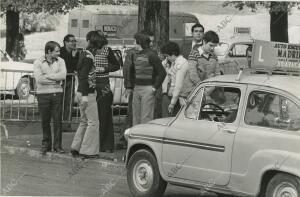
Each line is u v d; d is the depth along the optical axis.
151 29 15.16
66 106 16.92
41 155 14.18
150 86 13.37
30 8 26.92
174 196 10.81
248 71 9.67
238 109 9.16
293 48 9.80
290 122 8.60
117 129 17.86
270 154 8.54
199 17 30.52
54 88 14.10
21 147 14.90
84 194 10.61
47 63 14.01
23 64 23.75
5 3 27.27
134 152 10.54
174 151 9.76
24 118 17.52
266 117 8.86
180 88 12.60
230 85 9.39
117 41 25.17
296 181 8.30
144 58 13.32
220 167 9.14
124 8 25.77
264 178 8.68
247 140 8.85
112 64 14.16
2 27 33.16
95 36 13.88
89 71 13.12
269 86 8.96
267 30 29.48
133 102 13.57
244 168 8.85
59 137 14.24
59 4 26.42
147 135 10.17
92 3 26.34
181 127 9.73
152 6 15.18
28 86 18.47
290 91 8.75
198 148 9.43
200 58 12.45
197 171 9.43
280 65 9.72
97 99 14.16
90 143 13.34
